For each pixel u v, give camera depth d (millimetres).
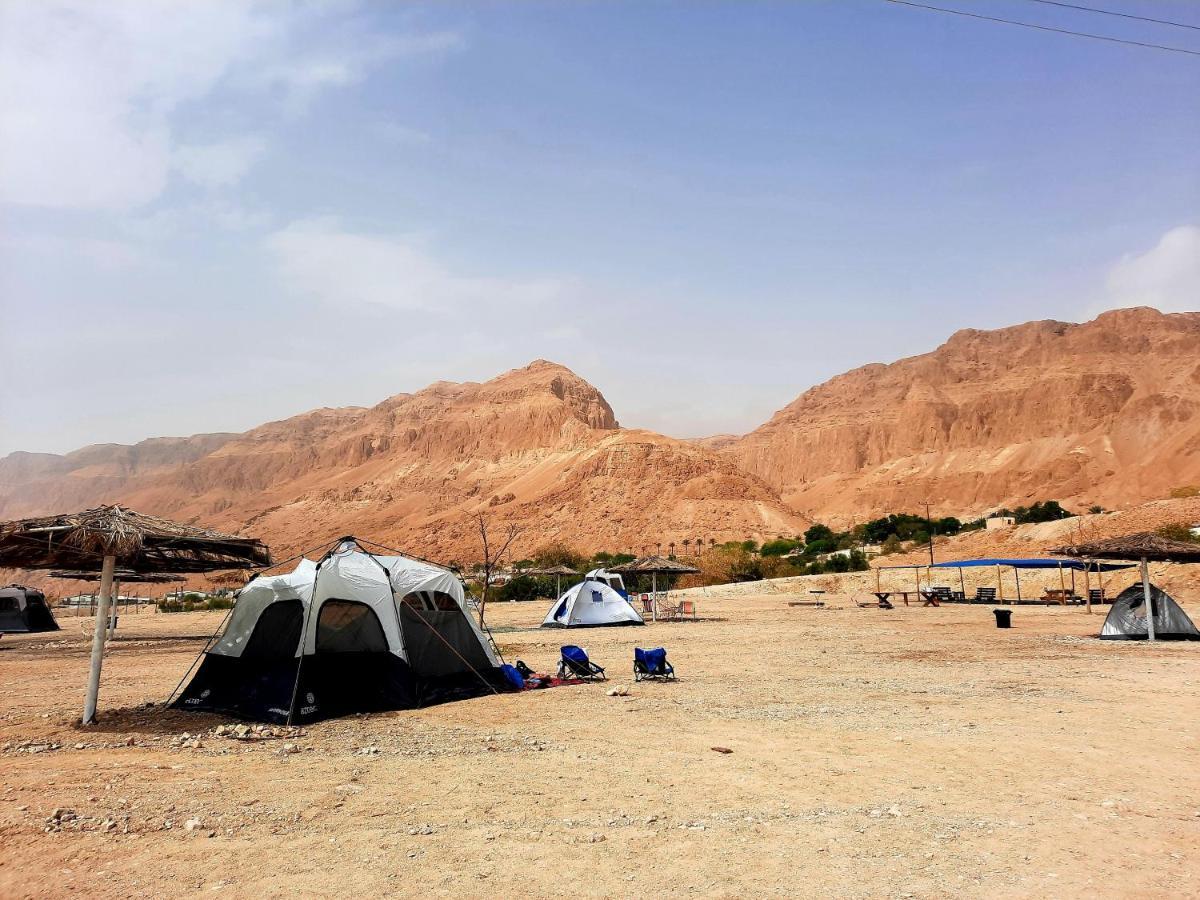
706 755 9398
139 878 5668
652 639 26391
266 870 5820
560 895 5379
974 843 6344
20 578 195375
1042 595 51250
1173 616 23938
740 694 14125
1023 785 7980
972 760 8984
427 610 14547
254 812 7242
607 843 6375
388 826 6844
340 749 10125
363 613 13625
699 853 6148
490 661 15133
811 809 7266
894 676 16234
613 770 8734
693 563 79250
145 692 15961
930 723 11125
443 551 198875
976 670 17016
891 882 5578
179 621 51969
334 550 14266
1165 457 194500
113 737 11086
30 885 5539
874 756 9227
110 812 7238
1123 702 12711
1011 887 5492
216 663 13594
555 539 188125
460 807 7387
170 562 14242
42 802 7566
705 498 187625
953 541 83812
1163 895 5375
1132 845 6285
